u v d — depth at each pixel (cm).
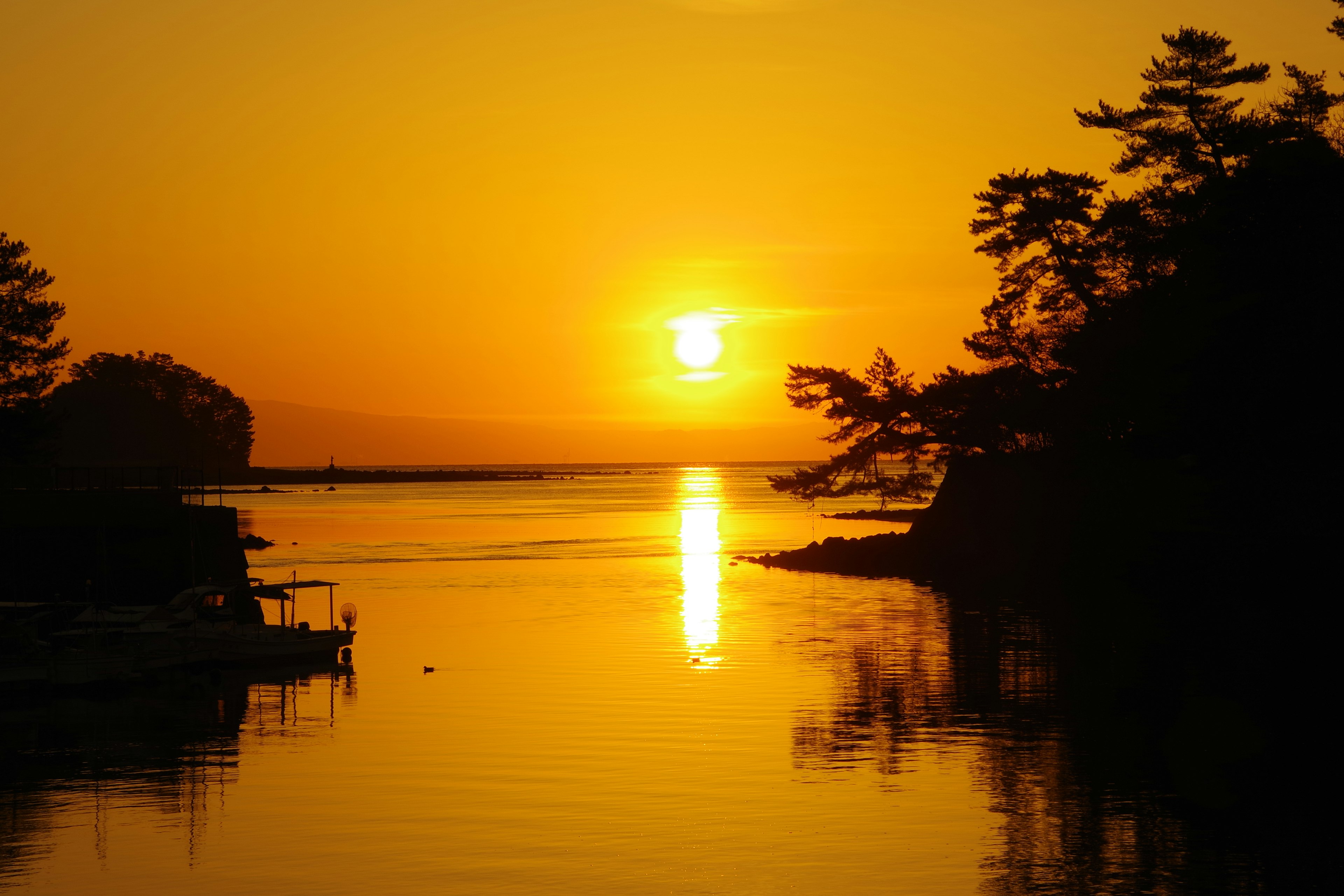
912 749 3650
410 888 2494
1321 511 4312
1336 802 3039
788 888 2473
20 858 2708
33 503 6694
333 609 7719
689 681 4900
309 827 2922
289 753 3716
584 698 4541
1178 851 2684
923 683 4794
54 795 3253
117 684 5097
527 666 5331
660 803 3088
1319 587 4266
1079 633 6212
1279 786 3188
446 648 5947
